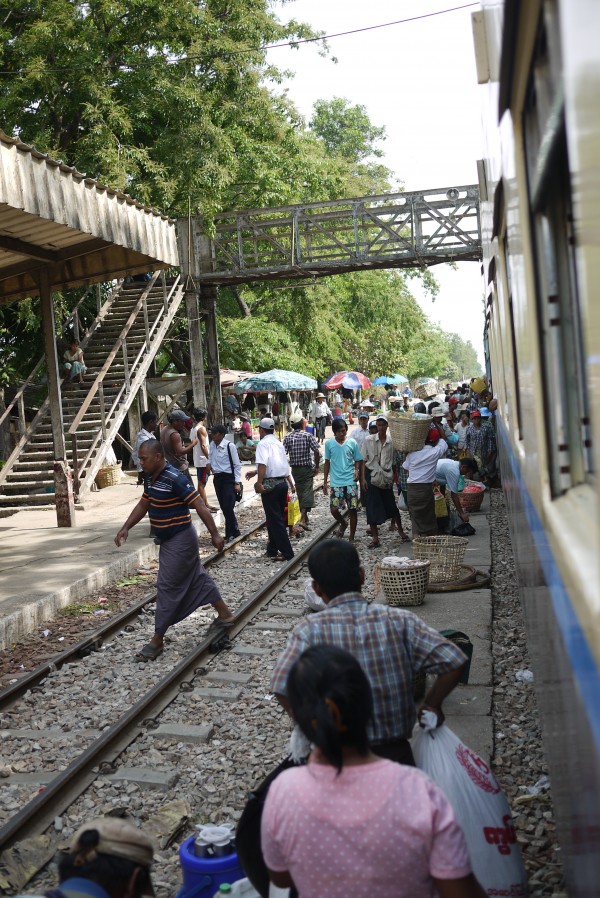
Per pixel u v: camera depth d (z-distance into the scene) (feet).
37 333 78.95
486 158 18.48
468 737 18.89
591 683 5.96
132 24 76.84
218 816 16.48
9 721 22.20
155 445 26.25
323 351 122.01
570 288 8.05
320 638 10.62
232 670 25.13
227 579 37.01
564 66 5.73
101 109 72.95
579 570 6.22
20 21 76.33
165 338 89.15
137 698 23.31
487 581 32.42
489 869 11.23
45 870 14.99
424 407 40.75
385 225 79.51
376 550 41.29
